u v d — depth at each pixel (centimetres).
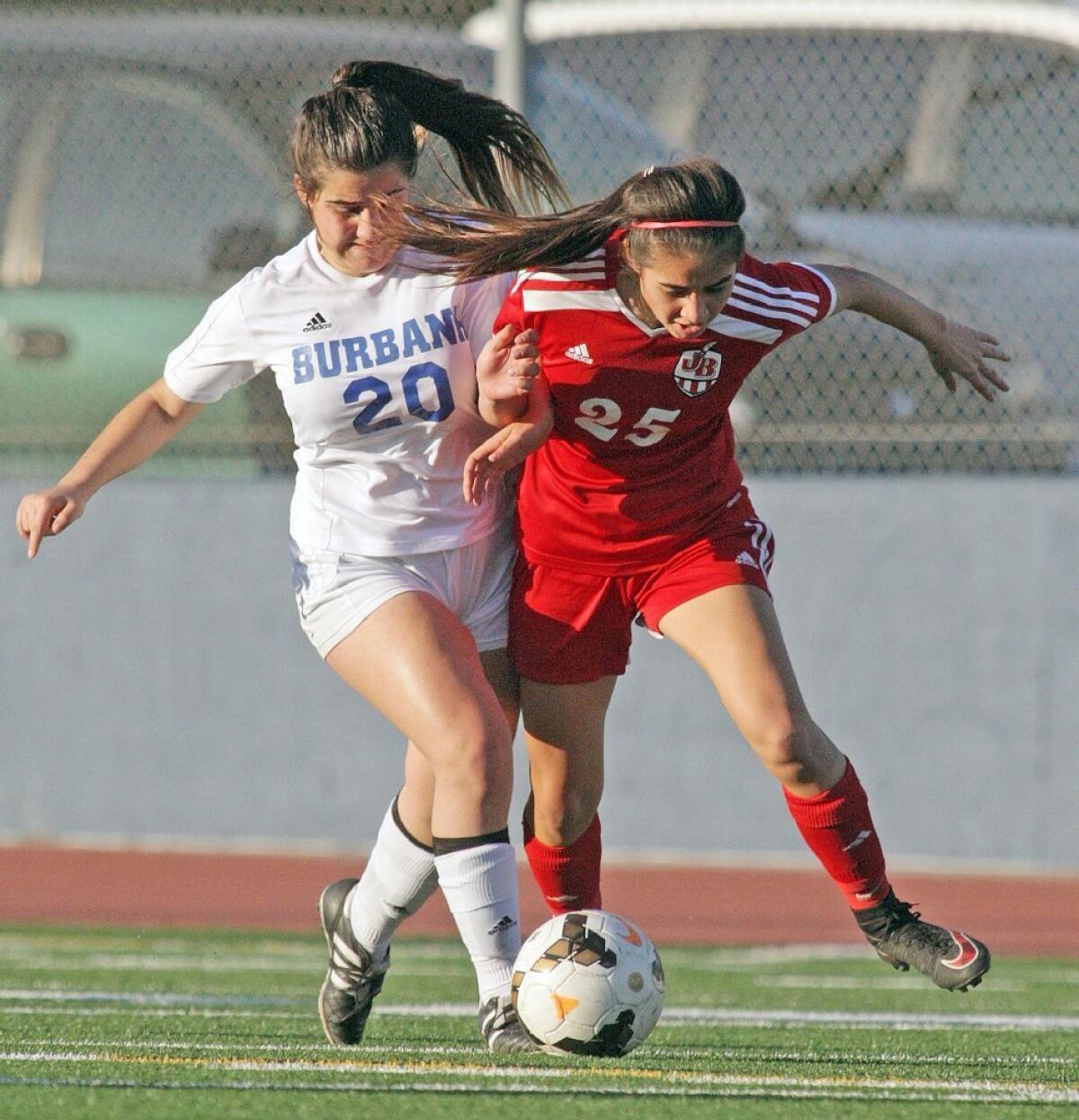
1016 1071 1238
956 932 1318
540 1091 1059
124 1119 957
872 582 2798
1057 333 2794
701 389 1296
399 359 1266
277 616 2911
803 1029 1542
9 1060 1191
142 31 3033
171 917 2491
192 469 2980
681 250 1175
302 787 2909
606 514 1320
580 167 2802
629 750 2859
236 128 2970
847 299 1359
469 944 1244
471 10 3023
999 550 2772
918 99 2831
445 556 1320
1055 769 2764
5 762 2967
